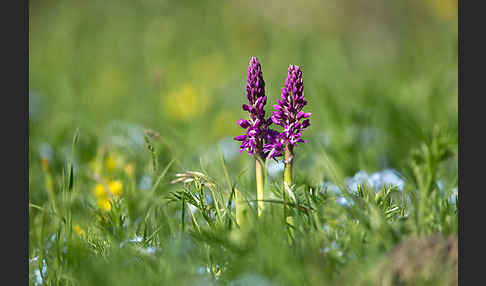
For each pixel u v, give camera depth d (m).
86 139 8.66
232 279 3.66
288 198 4.25
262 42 16.77
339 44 14.87
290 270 3.49
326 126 8.42
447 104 8.99
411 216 4.09
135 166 6.70
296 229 4.09
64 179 5.01
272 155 4.27
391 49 15.97
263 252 3.68
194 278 3.68
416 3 17.19
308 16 18.66
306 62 13.68
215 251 4.02
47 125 10.11
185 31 17.41
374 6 17.91
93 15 18.83
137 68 15.16
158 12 18.58
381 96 9.29
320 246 3.87
